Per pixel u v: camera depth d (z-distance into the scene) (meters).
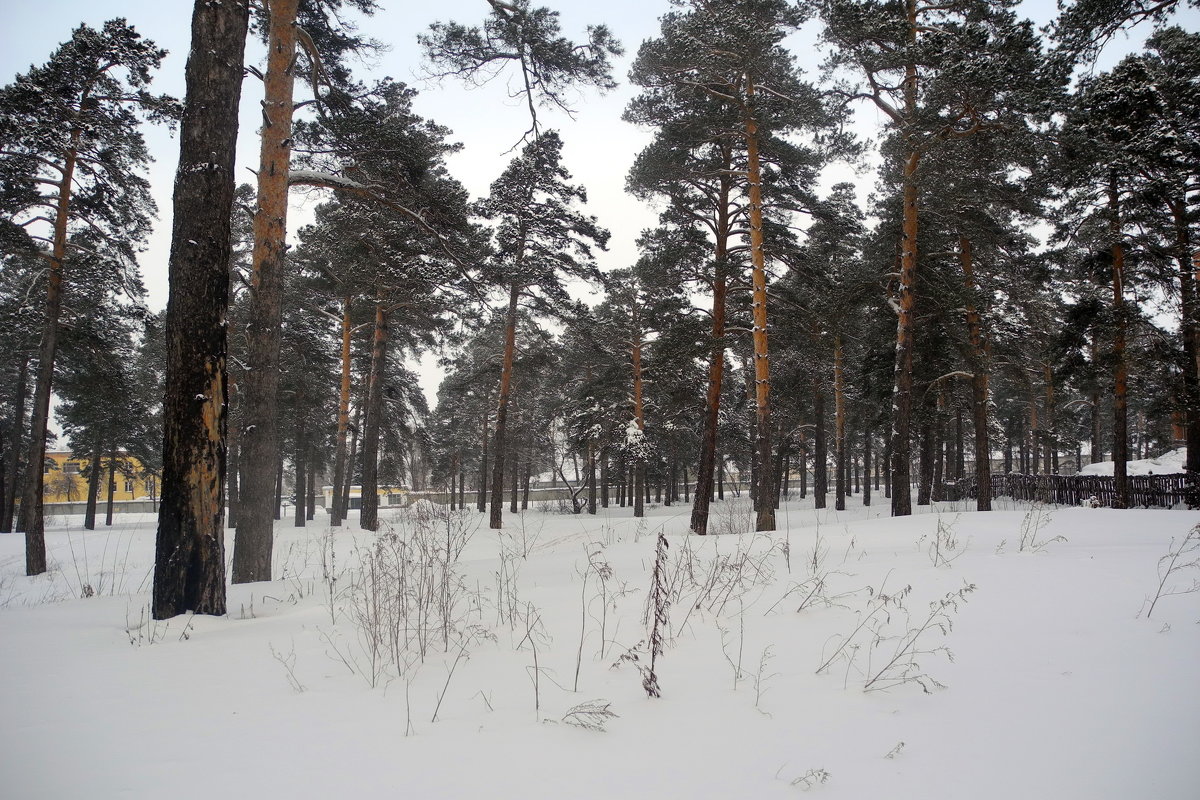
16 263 19.08
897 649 3.77
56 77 15.16
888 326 21.48
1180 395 17.92
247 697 3.45
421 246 17.17
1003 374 27.95
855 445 46.50
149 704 3.36
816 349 19.75
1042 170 15.07
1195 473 17.89
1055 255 19.02
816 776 2.33
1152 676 3.13
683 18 15.22
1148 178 17.09
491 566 7.94
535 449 42.28
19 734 2.95
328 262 21.47
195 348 5.96
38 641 4.96
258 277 8.89
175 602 5.72
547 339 28.70
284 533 23.44
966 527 10.39
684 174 16.27
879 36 13.74
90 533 27.33
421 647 4.07
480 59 10.91
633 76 15.34
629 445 27.38
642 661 3.79
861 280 17.14
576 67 10.70
